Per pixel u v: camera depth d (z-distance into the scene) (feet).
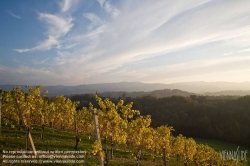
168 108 432.25
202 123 362.94
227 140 326.03
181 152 133.59
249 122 320.70
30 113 93.66
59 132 158.92
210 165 159.63
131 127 82.48
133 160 116.26
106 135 69.97
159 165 120.37
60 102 139.23
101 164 55.42
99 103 69.72
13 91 86.99
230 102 405.39
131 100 521.24
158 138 109.81
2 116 124.16
